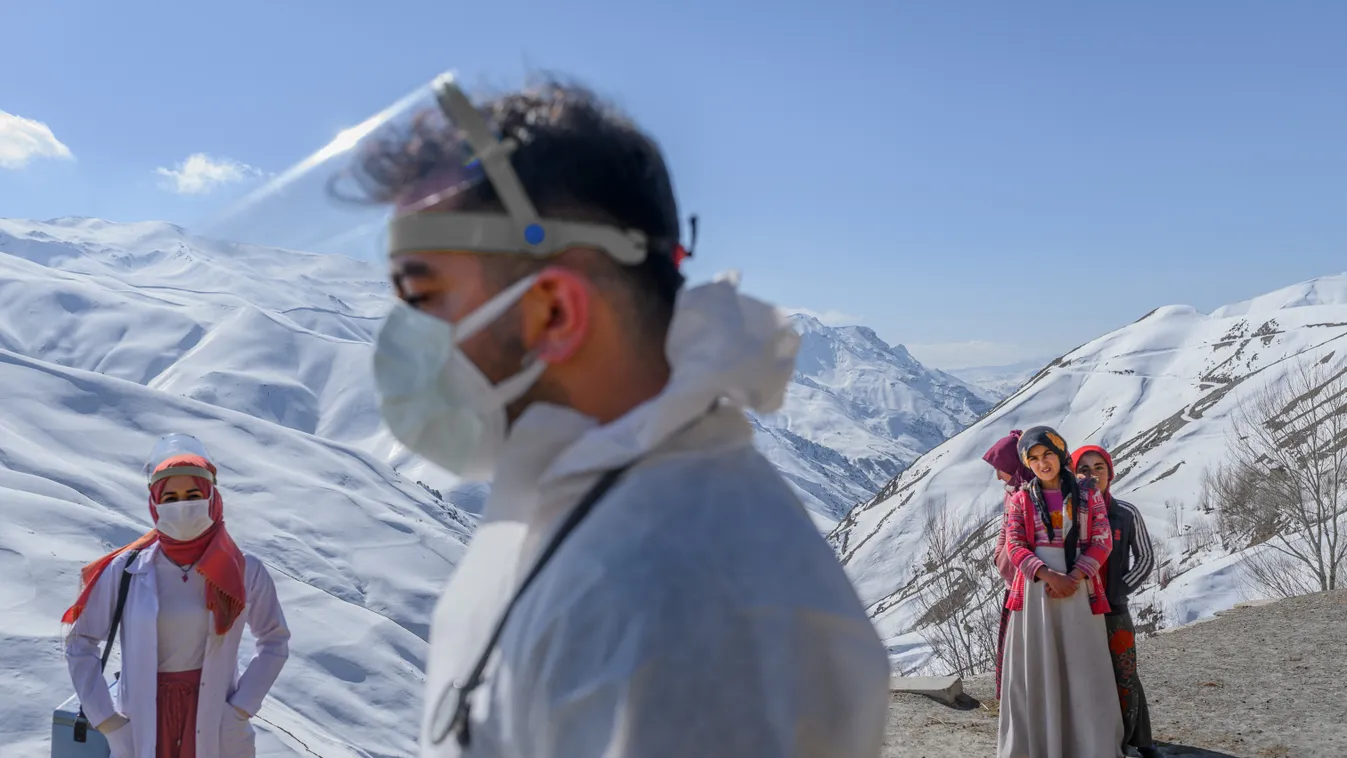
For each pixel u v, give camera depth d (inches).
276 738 447.8
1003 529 209.8
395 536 3897.6
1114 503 209.3
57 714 146.3
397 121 33.1
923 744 239.1
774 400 35.1
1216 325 5315.0
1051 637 199.9
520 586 31.3
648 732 25.8
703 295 33.2
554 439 33.5
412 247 33.0
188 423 4325.8
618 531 28.9
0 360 4237.2
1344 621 349.7
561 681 27.4
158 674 144.7
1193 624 381.4
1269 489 1171.3
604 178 33.0
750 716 26.5
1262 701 270.1
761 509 30.3
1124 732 207.5
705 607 27.2
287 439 4608.8
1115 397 4923.7
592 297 33.5
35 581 1227.2
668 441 31.6
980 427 4645.7
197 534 147.9
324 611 1988.2
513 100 33.9
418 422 34.3
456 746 31.4
